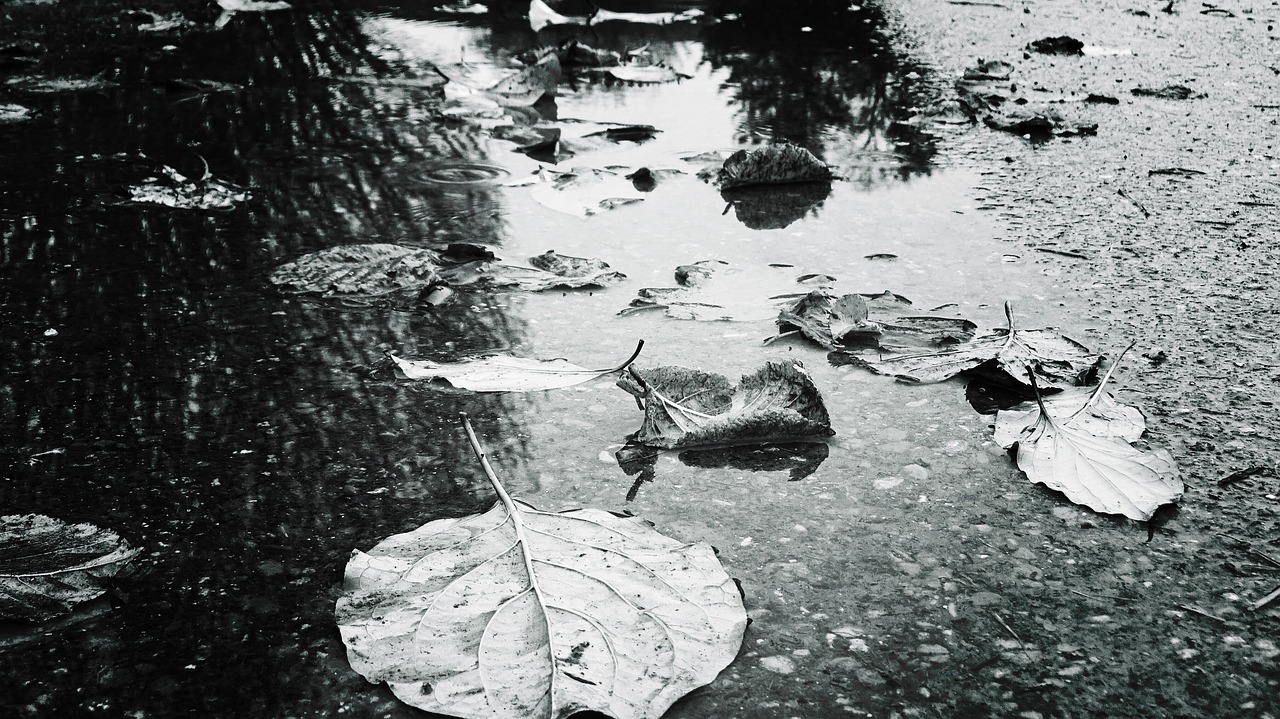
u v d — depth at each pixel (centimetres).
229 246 325
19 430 224
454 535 183
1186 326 265
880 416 228
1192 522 191
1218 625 167
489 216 352
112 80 529
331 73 546
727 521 192
